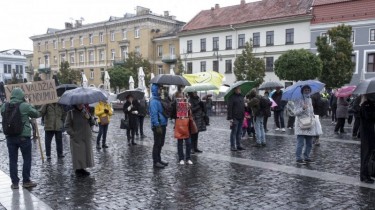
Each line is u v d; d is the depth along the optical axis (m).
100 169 8.72
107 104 12.02
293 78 32.31
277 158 9.66
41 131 17.75
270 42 42.47
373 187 6.79
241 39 44.91
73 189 7.02
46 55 72.44
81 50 64.69
